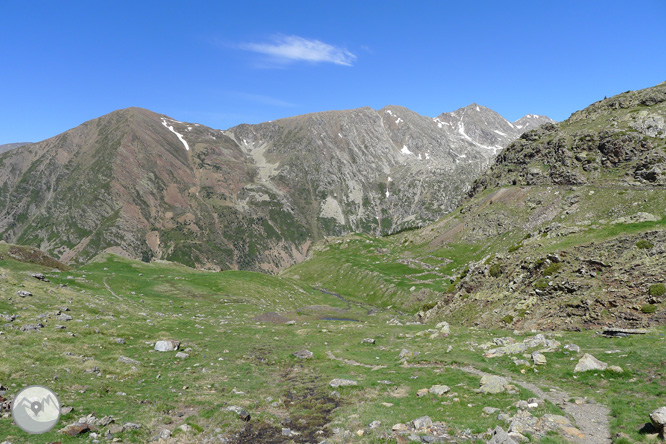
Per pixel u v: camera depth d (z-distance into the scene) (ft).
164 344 152.66
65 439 66.49
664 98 559.79
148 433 75.25
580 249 201.36
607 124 577.43
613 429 68.49
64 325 152.97
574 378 100.83
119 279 317.63
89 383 98.99
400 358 144.25
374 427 76.38
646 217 230.89
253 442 76.07
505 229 557.33
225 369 132.36
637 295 156.87
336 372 129.90
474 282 250.78
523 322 185.47
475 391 95.20
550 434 66.59
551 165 602.44
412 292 467.52
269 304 358.02
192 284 359.25
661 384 88.12
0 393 81.46
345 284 599.16
